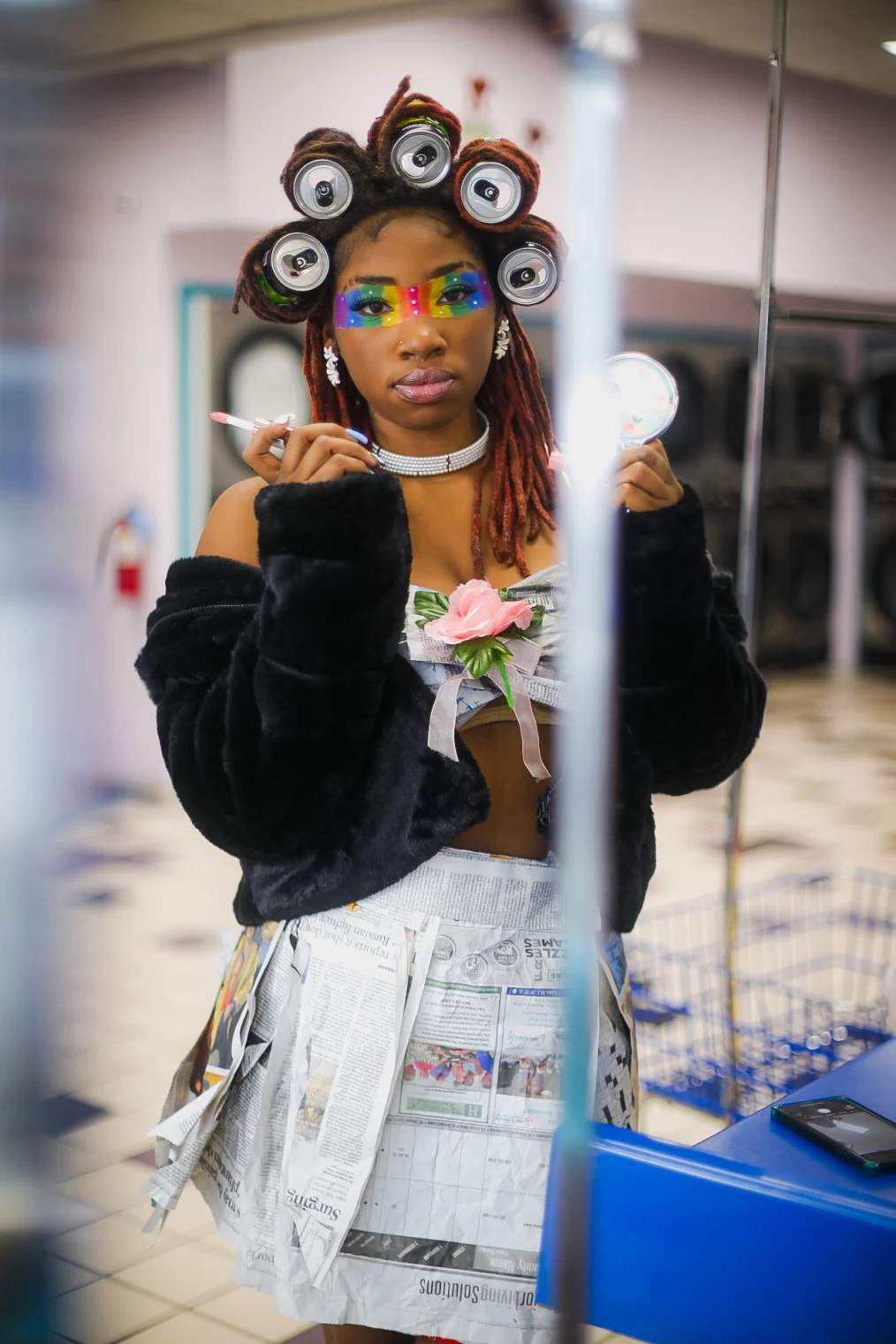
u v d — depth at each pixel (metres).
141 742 5.61
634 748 1.44
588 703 0.48
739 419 8.57
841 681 9.14
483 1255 1.35
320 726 1.30
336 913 1.39
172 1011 3.43
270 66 4.81
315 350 1.53
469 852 1.38
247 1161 1.41
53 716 0.65
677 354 8.13
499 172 1.40
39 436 0.65
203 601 1.41
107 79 4.96
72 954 0.66
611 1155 0.98
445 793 1.35
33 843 0.64
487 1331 1.35
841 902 4.32
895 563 9.41
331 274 1.48
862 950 3.75
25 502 0.65
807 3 2.76
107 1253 2.34
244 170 4.85
